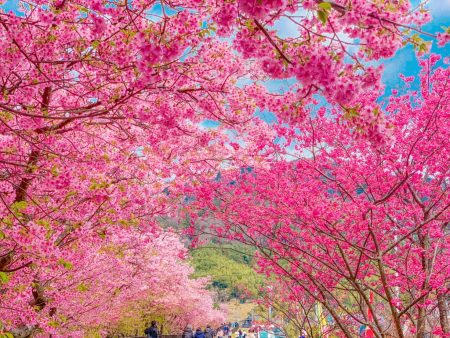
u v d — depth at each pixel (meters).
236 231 7.58
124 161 7.55
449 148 6.88
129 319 22.28
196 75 5.25
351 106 3.49
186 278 26.52
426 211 6.97
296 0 3.04
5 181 6.03
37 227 4.75
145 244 14.07
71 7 4.80
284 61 3.28
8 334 4.54
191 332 24.58
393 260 7.61
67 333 10.79
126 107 5.55
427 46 3.20
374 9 3.07
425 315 6.93
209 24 4.04
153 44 3.85
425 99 7.50
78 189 5.69
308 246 7.50
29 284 6.59
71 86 5.44
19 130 5.66
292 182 7.74
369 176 7.10
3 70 4.49
